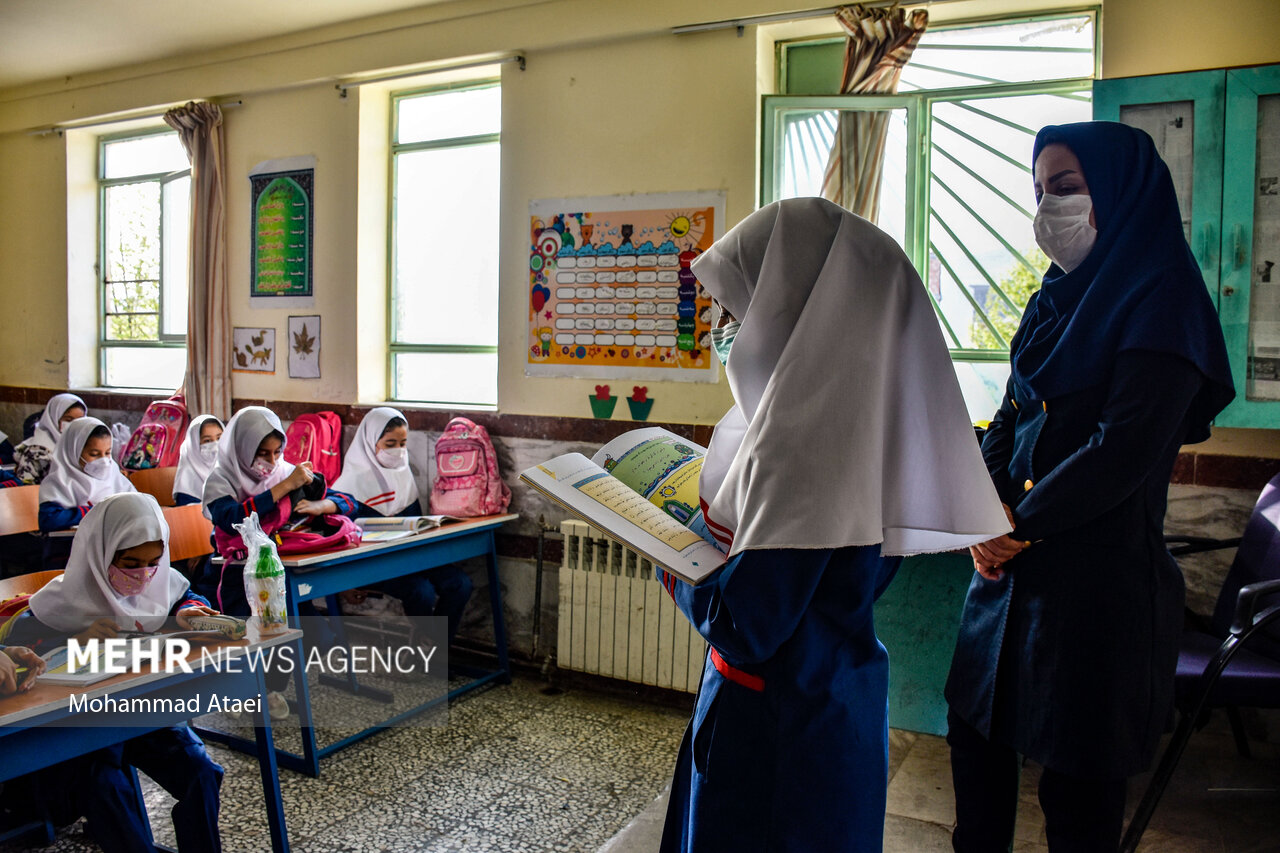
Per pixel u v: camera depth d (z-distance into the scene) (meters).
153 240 5.41
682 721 3.29
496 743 3.07
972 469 1.10
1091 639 1.48
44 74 5.21
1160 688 1.50
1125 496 1.45
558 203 3.79
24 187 5.64
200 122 4.75
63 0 4.07
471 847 2.38
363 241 4.34
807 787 1.07
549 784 2.76
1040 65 3.15
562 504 1.13
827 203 1.15
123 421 5.33
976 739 1.67
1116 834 1.50
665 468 1.29
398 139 4.42
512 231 3.91
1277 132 2.65
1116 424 1.44
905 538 1.13
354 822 2.51
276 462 3.29
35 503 3.98
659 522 1.16
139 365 5.52
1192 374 1.44
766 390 1.08
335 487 3.89
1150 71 2.81
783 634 1.05
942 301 3.29
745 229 1.18
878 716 1.14
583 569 3.52
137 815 1.91
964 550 2.84
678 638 3.32
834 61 3.46
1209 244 2.74
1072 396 1.55
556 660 3.70
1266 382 2.69
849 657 1.11
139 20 4.31
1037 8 3.13
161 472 4.35
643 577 3.38
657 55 3.56
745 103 3.40
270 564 2.20
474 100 4.21
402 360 4.46
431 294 4.36
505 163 3.91
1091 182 1.59
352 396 4.39
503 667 3.74
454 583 3.75
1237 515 2.79
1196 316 1.46
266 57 4.53
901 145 3.29
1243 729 2.78
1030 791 2.70
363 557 3.10
